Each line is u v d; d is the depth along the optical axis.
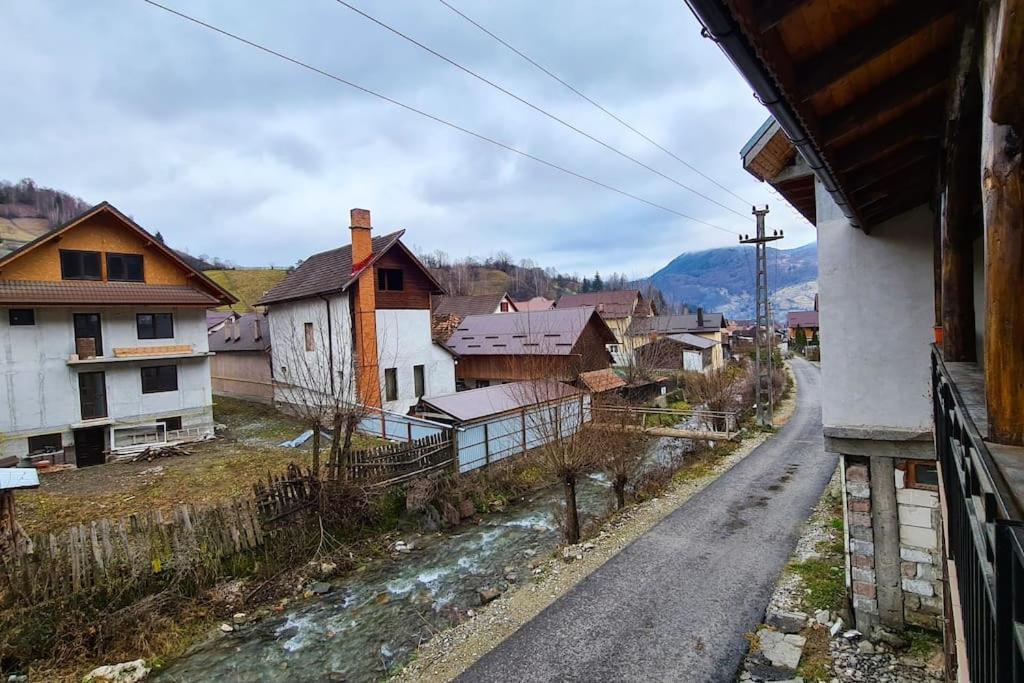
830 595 7.34
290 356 22.16
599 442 12.83
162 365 17.30
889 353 5.99
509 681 6.02
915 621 6.13
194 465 14.55
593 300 50.94
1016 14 1.32
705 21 1.71
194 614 8.34
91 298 15.35
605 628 6.95
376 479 12.04
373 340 19.39
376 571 10.09
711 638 6.57
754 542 9.45
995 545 1.25
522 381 17.25
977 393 2.76
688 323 53.09
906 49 2.58
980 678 1.82
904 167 4.12
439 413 15.51
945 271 3.72
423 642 7.74
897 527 6.18
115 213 16.09
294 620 8.50
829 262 6.25
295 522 10.48
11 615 7.28
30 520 10.53
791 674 5.82
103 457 16.25
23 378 14.73
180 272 17.94
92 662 7.23
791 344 65.50
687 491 12.84
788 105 2.40
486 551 10.85
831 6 2.07
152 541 8.73
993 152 1.83
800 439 18.23
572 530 10.50
